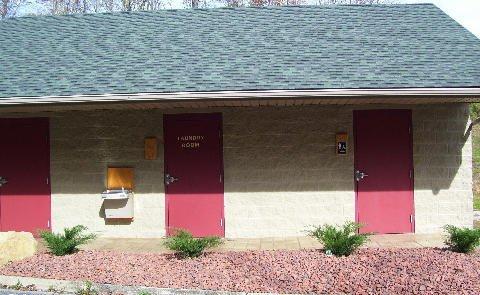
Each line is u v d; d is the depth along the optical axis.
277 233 8.40
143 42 9.58
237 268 5.95
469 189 8.33
